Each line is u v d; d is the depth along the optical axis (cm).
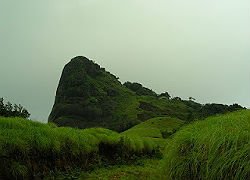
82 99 11894
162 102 13525
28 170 1227
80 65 13700
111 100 12712
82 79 12744
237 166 721
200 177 825
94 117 11281
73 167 1566
